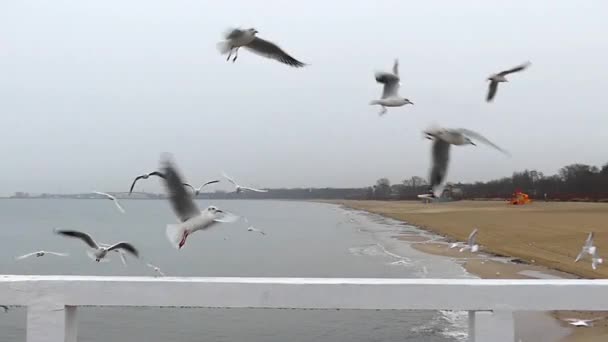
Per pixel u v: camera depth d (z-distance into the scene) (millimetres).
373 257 40469
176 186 3531
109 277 3393
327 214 126812
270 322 17891
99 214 121250
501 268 33594
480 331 3285
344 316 18531
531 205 115562
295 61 5922
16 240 54062
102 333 16703
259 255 41750
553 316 18375
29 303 3344
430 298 3273
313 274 32375
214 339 16250
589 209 97750
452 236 58031
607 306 3242
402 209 138625
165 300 3320
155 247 45219
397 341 15953
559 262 34750
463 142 3838
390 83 6102
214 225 3504
